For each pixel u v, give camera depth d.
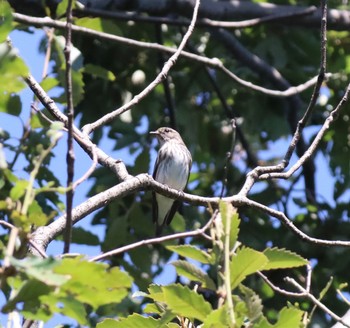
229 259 4.83
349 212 15.44
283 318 4.79
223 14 14.59
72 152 5.40
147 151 11.76
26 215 4.68
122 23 14.51
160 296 5.64
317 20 15.05
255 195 15.46
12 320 5.03
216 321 4.71
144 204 12.47
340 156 16.38
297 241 14.34
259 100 16.47
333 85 16.36
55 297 4.36
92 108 14.82
